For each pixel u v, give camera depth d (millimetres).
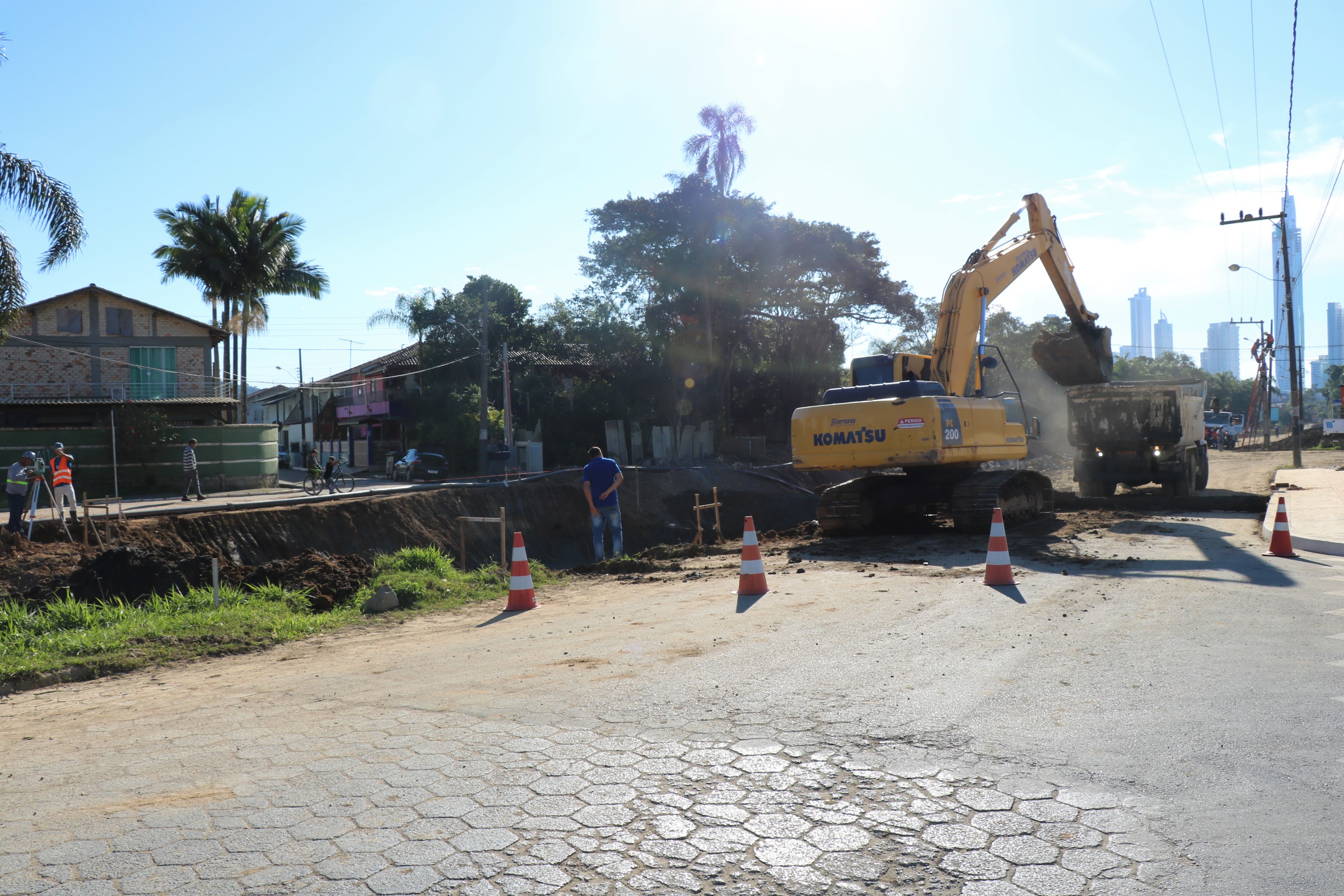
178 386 38031
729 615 7922
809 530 16844
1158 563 10477
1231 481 26219
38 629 8508
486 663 6496
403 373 48562
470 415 40969
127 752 4688
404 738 4660
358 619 9320
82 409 35344
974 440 14469
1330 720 4461
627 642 6938
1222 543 12281
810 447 14469
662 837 3326
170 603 9836
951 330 15961
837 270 42031
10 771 4465
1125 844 3178
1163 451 20172
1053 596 8383
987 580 9117
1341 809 3410
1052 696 5023
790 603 8398
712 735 4496
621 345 44250
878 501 15609
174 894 2980
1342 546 11156
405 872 3094
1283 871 2949
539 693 5477
